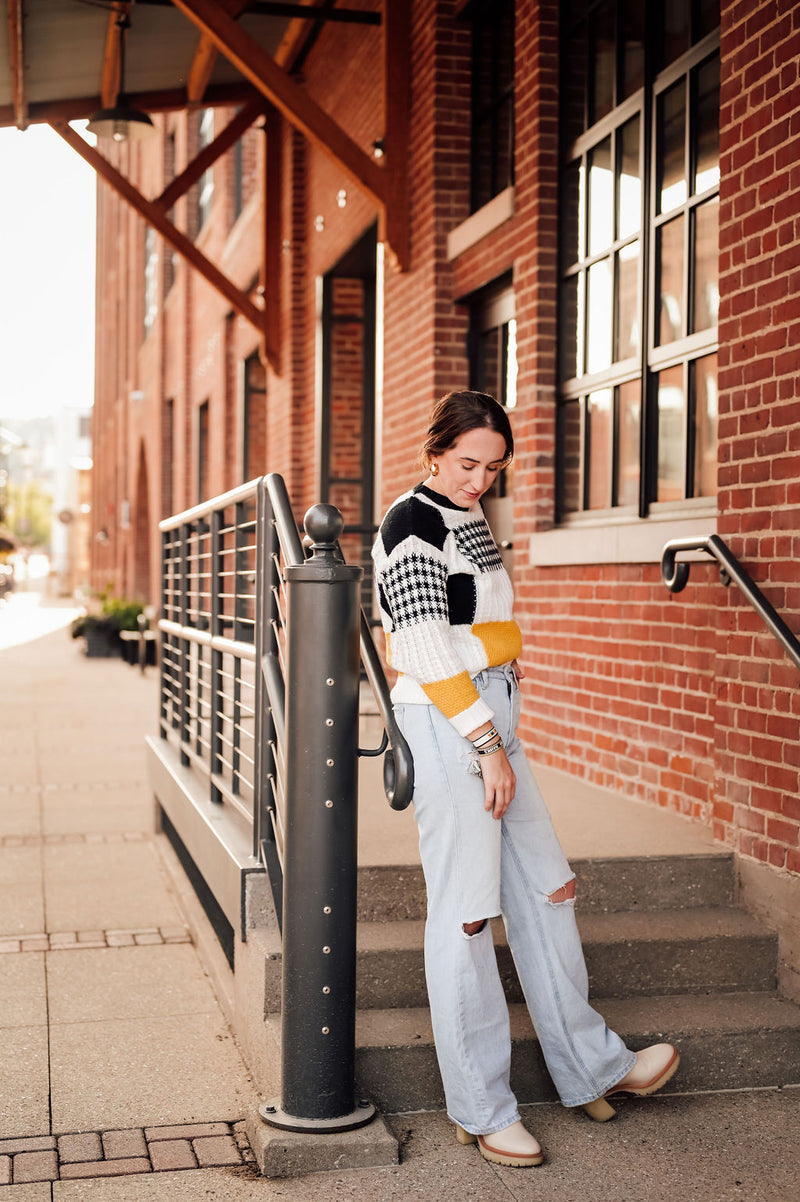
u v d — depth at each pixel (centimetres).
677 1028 335
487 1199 275
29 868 573
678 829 435
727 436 397
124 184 1110
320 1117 295
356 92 912
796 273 363
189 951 457
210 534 482
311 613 289
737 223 393
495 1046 294
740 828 394
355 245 965
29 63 924
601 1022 309
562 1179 284
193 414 1884
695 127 472
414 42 734
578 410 577
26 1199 273
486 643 287
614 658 514
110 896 528
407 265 743
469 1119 293
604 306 550
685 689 458
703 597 445
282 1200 274
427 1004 347
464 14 692
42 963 441
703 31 466
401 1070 319
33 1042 369
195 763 514
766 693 379
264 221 1174
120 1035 376
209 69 981
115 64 944
